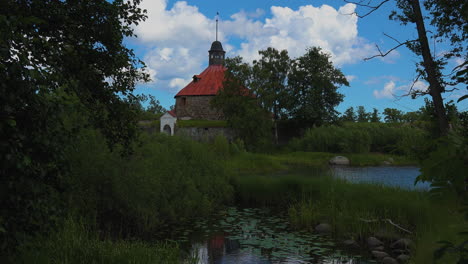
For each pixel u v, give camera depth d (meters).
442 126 6.28
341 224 9.65
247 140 43.34
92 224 8.60
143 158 10.84
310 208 11.38
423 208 9.30
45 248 5.46
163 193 10.88
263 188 14.93
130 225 9.68
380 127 45.47
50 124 4.02
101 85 5.80
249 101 45.06
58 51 4.97
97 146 9.04
